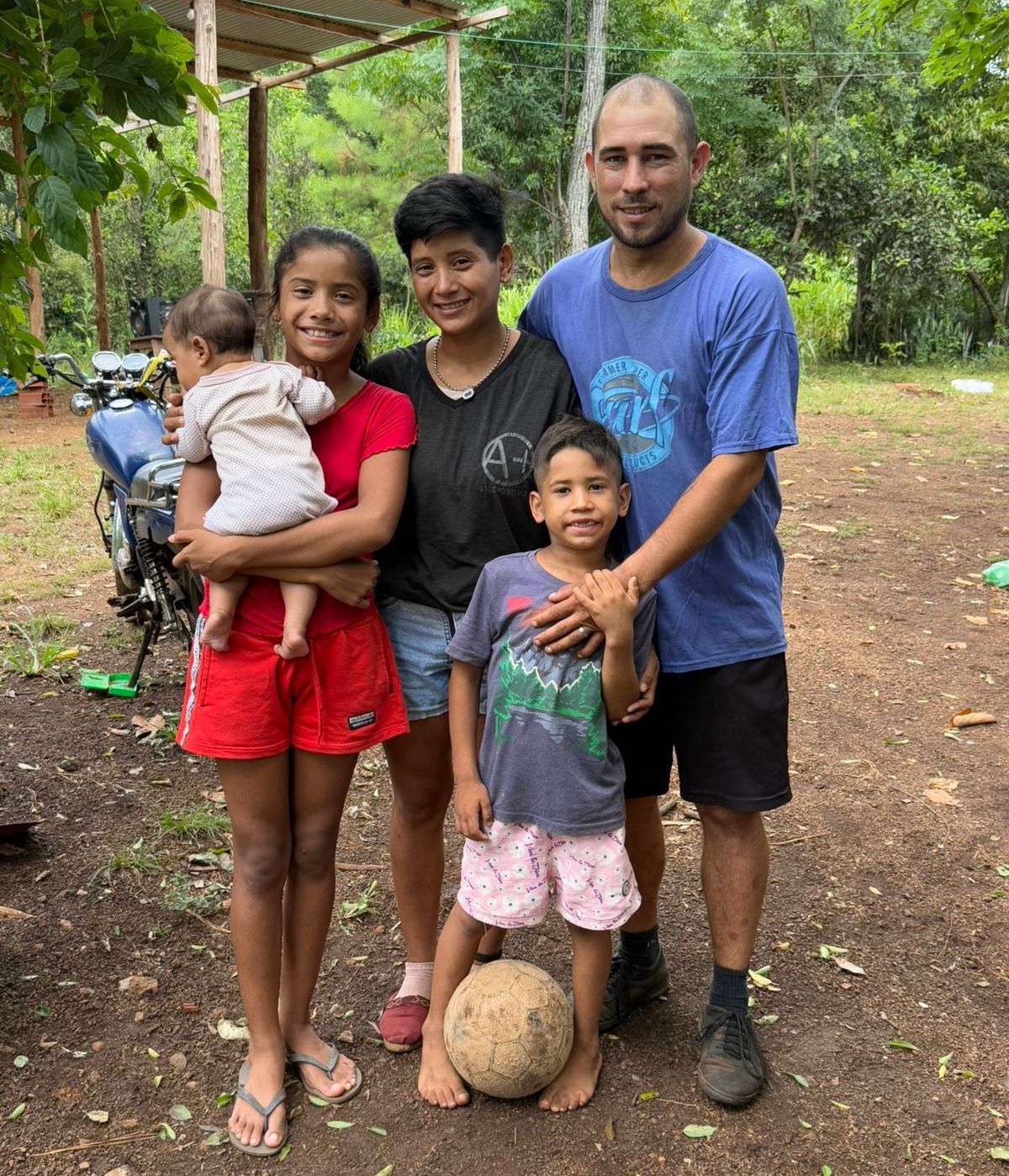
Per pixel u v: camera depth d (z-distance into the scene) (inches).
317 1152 92.7
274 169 900.6
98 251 594.2
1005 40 278.7
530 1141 94.1
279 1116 94.0
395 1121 96.3
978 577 268.2
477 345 98.1
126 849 141.8
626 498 96.6
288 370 91.3
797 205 752.3
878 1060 106.1
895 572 272.8
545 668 91.4
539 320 105.9
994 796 162.4
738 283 91.4
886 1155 93.8
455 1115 97.1
